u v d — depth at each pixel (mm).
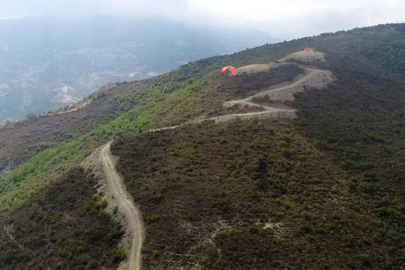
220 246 47562
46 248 57594
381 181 65125
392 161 72625
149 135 80438
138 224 53188
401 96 122562
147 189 59719
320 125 85500
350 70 133500
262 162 65625
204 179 60688
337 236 50875
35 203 71062
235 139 73750
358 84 121375
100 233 54594
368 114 99750
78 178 72250
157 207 55000
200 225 50938
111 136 115562
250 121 83438
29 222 66375
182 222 51406
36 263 55688
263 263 45375
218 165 64938
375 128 90812
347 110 99875
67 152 117688
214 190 57500
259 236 49438
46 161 117438
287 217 53344
